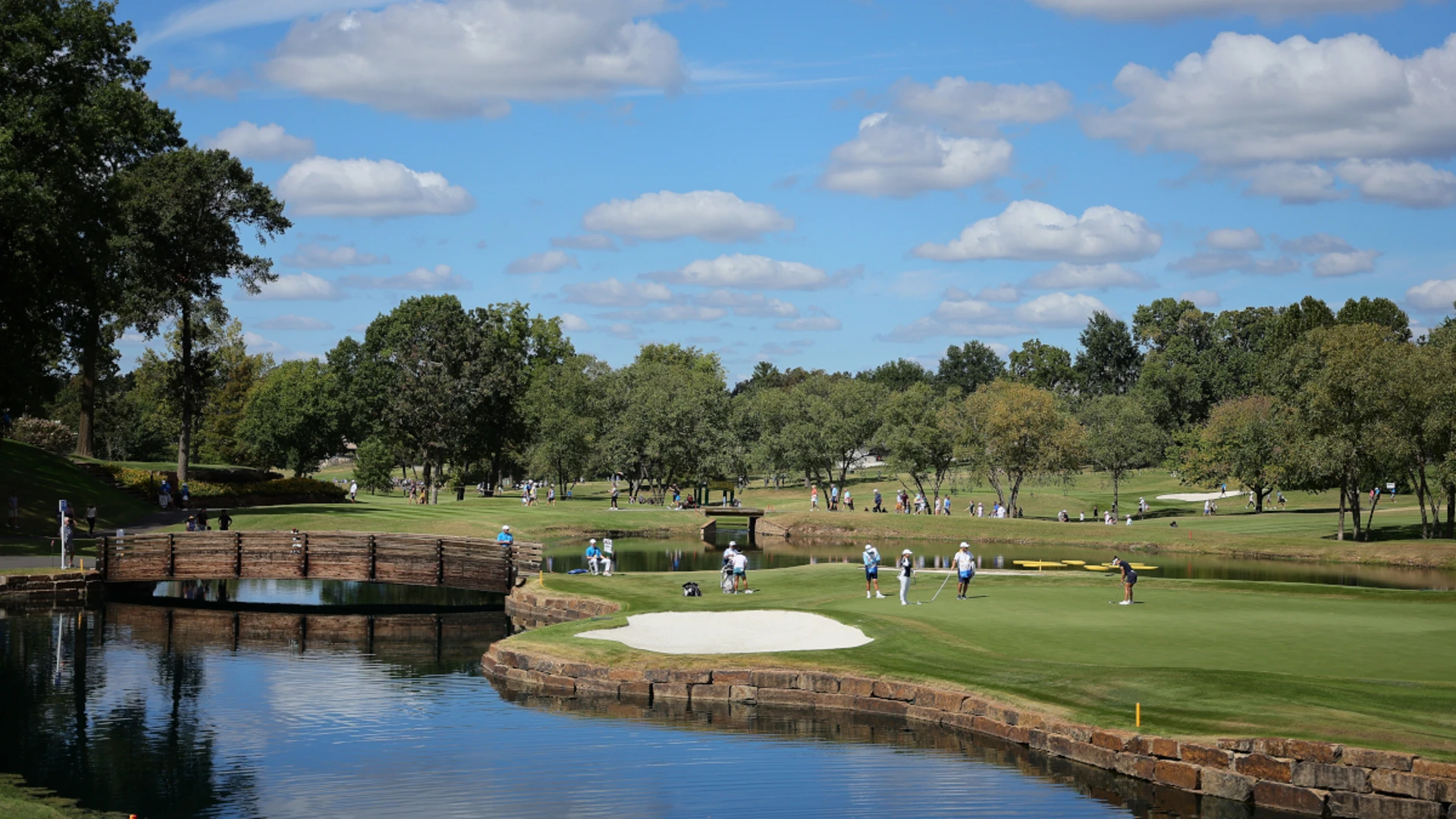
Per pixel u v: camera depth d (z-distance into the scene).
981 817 21.31
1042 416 101.62
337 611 51.97
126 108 57.50
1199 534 83.88
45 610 50.19
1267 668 28.11
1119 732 24.03
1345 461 77.19
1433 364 74.06
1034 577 51.06
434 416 104.31
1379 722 22.62
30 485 69.69
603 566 62.44
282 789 23.31
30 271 53.66
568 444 121.44
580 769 24.70
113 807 22.16
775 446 119.31
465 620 49.47
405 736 27.80
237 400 140.00
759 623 37.94
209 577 53.22
